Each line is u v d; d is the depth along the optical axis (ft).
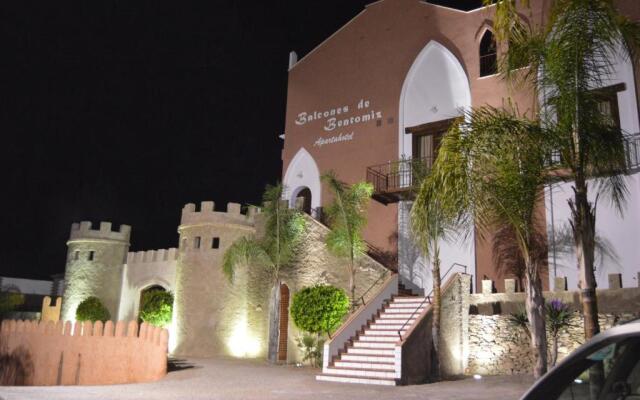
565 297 52.75
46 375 60.59
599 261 56.65
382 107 78.54
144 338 56.80
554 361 48.47
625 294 49.11
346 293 66.85
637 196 55.52
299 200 75.92
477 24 71.87
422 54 76.18
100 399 36.19
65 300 96.78
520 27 33.40
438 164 31.78
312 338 64.85
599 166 29.96
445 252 67.21
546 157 30.19
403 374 46.60
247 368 60.23
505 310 56.08
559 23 29.17
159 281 89.71
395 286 64.28
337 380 49.29
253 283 77.87
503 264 62.28
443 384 46.93
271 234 69.92
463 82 71.36
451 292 56.34
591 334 26.58
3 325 66.03
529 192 31.24
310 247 71.77
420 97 75.10
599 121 28.89
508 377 50.72
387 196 71.77
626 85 57.41
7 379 62.85
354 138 80.23
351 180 78.79
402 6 80.12
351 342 55.57
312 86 87.25
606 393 9.09
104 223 98.32
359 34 83.97
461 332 56.95
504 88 67.41
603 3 28.19
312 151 84.48
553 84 29.84
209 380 49.42
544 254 59.72
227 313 76.23
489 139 30.45
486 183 31.24
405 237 71.41
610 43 29.04
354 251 64.85
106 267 96.68
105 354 58.65
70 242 98.99
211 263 78.48
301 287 71.31
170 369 59.26
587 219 28.12
